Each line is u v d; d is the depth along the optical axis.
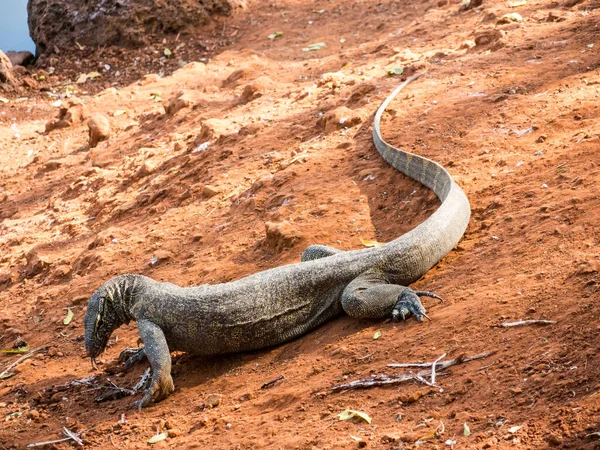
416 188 12.65
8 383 11.16
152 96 24.33
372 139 14.77
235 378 9.62
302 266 10.17
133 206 16.09
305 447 7.45
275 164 15.39
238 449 7.80
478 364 7.88
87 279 13.62
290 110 17.98
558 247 9.48
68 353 11.70
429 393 7.73
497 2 22.52
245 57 26.61
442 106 15.06
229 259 12.62
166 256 13.45
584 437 6.33
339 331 9.77
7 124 25.52
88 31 30.98
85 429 9.35
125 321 10.39
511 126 13.47
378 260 10.10
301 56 25.17
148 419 9.23
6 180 21.05
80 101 24.70
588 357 7.26
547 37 17.22
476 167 12.52
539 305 8.41
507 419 6.91
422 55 19.36
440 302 9.44
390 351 8.76
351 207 12.70
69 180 19.64
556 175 11.41
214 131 17.61
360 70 19.59
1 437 9.66
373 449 7.04
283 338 10.08
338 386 8.34
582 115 13.10
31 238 16.61
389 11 27.56
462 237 10.92
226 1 30.75
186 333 9.95
